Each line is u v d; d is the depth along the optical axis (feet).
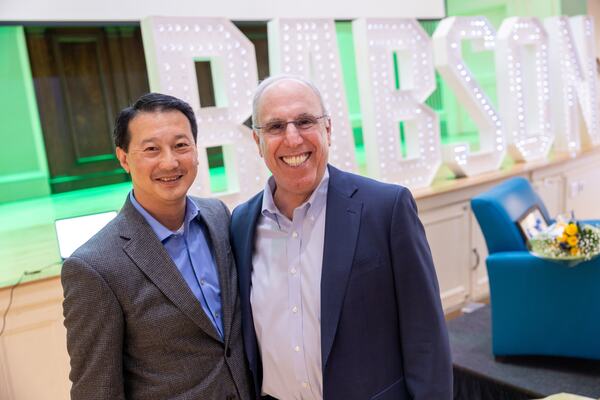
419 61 11.76
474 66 20.40
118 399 3.93
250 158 9.61
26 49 15.33
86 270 3.86
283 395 4.60
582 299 7.82
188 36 8.79
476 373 8.21
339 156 10.60
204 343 4.27
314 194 4.41
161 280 4.10
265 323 4.53
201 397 4.17
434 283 4.45
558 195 13.97
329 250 4.26
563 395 5.67
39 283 7.61
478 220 8.65
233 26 9.22
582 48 15.03
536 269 7.98
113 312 3.92
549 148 14.02
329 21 10.38
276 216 4.60
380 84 11.05
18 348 7.61
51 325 7.80
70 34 15.80
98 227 8.09
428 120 11.83
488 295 12.40
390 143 11.24
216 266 4.64
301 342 4.36
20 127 15.75
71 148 16.47
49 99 15.90
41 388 7.82
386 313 4.34
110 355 3.90
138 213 4.27
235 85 9.37
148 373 4.10
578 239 7.62
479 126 12.96
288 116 4.20
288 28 9.84
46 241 10.16
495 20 18.39
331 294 4.17
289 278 4.43
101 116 16.70
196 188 9.06
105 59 16.34
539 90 13.75
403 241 4.23
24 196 15.88
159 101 4.21
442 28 11.91
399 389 4.45
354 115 19.35
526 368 8.23
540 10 16.89
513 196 9.18
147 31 8.52
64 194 16.16
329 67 10.41
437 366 4.31
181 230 4.45
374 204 4.31
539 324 8.14
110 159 17.07
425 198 10.93
